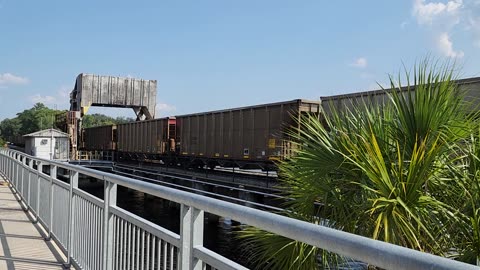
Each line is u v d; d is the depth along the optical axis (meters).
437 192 4.14
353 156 4.08
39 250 5.77
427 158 3.82
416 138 3.98
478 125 4.22
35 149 54.38
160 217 28.25
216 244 18.62
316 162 4.49
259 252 4.50
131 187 3.24
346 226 4.13
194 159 31.61
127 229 3.56
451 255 3.81
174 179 34.56
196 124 31.53
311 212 4.51
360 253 1.19
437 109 4.18
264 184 22.83
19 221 7.79
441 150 4.15
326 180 4.42
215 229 21.75
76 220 5.08
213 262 2.11
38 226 7.38
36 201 7.92
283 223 1.53
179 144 34.84
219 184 27.53
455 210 3.80
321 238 1.34
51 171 6.57
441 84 4.26
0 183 14.02
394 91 4.44
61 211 5.91
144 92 66.19
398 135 4.32
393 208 3.76
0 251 5.63
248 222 1.75
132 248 3.39
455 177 3.99
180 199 2.38
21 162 10.48
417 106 4.23
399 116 4.34
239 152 25.45
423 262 1.01
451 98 4.27
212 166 30.58
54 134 55.78
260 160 23.14
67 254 5.35
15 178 11.78
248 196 23.81
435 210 3.89
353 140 4.32
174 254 2.87
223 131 27.56
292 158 4.96
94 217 4.41
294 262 4.04
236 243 18.53
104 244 3.98
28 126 127.25
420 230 3.85
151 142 39.59
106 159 52.34
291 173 4.80
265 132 22.69
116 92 64.25
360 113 4.59
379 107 4.62
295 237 1.47
